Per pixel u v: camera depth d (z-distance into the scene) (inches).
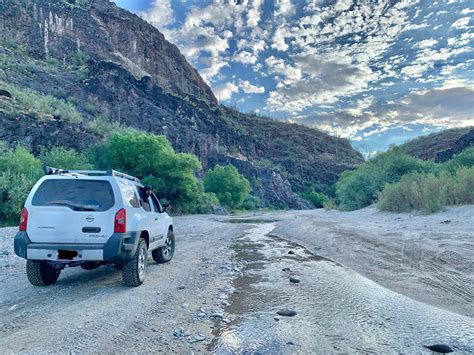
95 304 214.8
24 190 917.8
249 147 7613.2
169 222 370.3
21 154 1120.2
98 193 250.8
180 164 1526.8
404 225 564.4
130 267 257.1
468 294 221.9
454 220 545.0
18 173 986.1
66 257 239.5
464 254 309.0
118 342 157.2
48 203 247.0
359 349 149.0
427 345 151.0
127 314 195.9
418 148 6860.2
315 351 147.3
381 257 346.0
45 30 6151.6
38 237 241.4
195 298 231.3
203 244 519.5
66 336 163.5
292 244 507.8
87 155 1763.0
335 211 1546.5
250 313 199.5
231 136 7224.4
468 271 267.4
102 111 4185.5
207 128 6097.4
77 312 199.5
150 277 295.0
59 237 240.2
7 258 387.5
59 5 7440.9
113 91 4628.4
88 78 4665.4
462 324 176.2
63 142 2284.7
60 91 4050.2
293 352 146.4
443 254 320.2
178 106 5728.3
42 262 253.9
